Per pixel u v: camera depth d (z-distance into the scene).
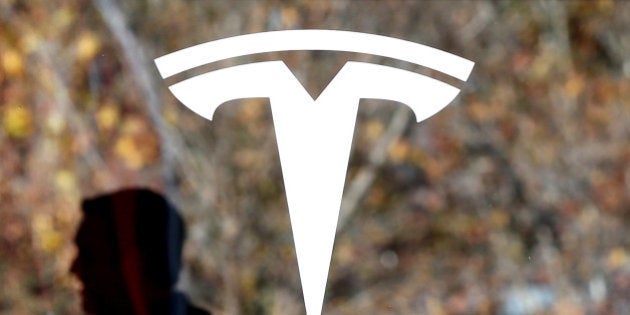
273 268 4.19
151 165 4.34
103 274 4.19
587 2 5.18
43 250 4.18
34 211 4.23
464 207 4.68
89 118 4.41
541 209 4.68
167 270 4.18
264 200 4.28
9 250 4.16
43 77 4.44
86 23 4.56
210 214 4.24
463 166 4.77
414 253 4.54
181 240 4.21
